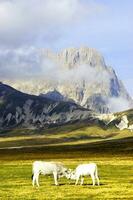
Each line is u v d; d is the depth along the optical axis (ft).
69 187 173.27
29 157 481.05
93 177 178.50
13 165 333.01
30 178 221.05
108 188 168.86
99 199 141.18
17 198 144.46
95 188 169.27
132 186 176.14
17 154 553.23
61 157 465.06
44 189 167.73
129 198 143.02
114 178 214.48
